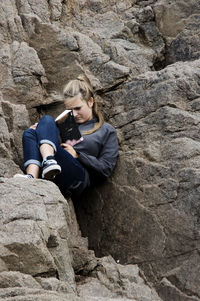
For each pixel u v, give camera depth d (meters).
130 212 8.54
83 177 8.71
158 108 9.23
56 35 10.44
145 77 9.61
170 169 8.48
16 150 9.30
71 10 11.29
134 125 9.30
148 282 8.02
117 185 8.81
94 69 10.18
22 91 9.90
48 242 7.05
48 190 7.41
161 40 10.92
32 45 10.44
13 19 10.54
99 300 6.73
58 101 9.97
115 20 11.23
